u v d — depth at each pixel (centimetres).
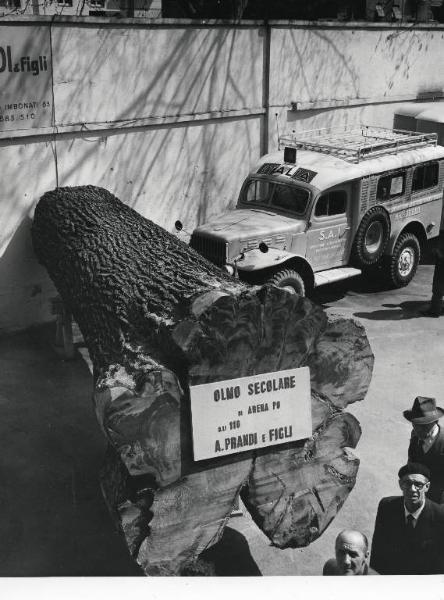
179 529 427
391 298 1101
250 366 421
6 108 892
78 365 865
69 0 1308
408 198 1109
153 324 442
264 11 1588
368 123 1427
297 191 1007
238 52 1145
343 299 1091
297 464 458
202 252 959
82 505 585
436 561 393
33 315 974
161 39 1033
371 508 587
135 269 568
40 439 693
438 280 1004
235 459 434
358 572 363
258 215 1014
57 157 962
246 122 1201
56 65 926
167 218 1131
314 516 474
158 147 1082
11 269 945
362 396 470
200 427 409
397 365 866
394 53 1424
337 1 1655
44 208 870
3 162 905
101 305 535
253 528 555
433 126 1323
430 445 467
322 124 1330
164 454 409
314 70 1277
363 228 1033
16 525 555
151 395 395
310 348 441
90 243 696
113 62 988
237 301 407
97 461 656
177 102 1084
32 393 789
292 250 984
